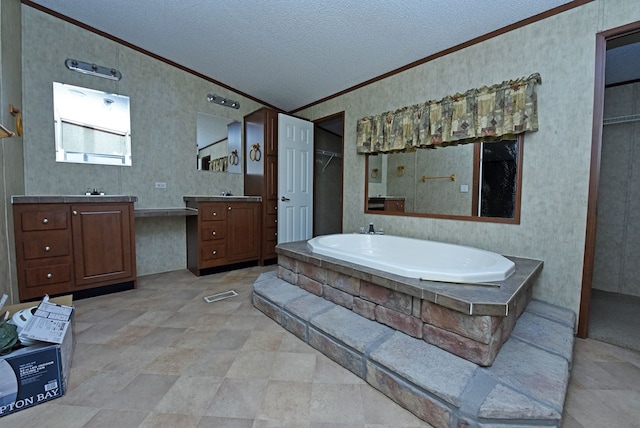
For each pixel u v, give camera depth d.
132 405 1.23
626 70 2.53
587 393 1.33
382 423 1.15
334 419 1.17
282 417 1.17
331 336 1.58
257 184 3.79
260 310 2.24
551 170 2.03
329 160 4.93
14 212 2.07
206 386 1.35
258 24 2.47
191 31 2.66
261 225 3.71
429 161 2.88
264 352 1.66
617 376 1.45
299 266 2.25
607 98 2.80
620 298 2.60
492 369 1.23
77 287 2.37
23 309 1.62
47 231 2.21
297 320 1.82
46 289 2.23
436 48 2.60
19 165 2.31
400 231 3.05
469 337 1.27
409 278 1.54
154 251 3.31
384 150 3.09
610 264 2.82
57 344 1.28
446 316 1.34
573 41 1.91
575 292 1.93
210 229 3.23
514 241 2.23
